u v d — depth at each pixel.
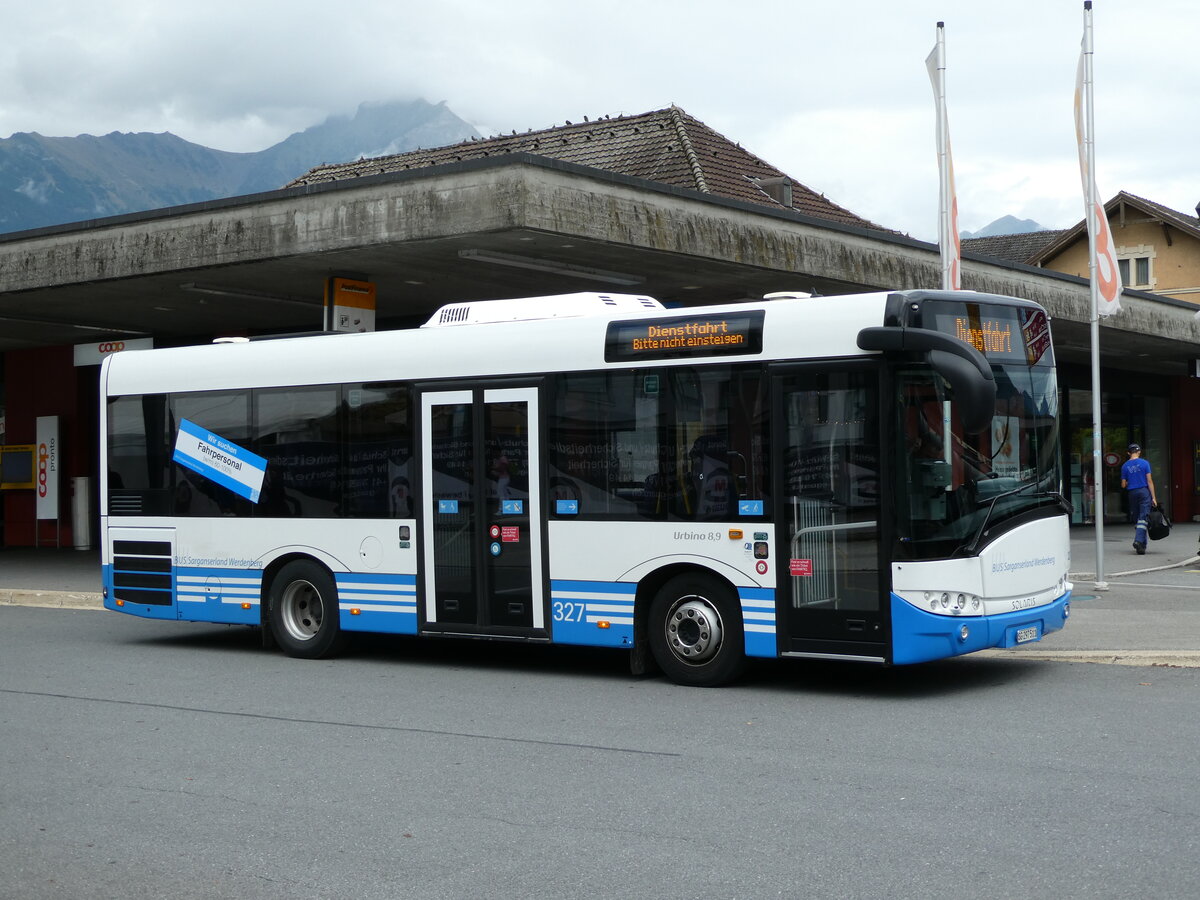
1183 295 48.56
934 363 9.71
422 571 12.39
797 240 19.38
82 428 29.80
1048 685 10.58
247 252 17.97
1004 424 10.59
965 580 10.05
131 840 6.81
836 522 10.24
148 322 25.27
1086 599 16.47
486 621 11.98
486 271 18.97
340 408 12.98
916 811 6.95
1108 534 31.81
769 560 10.52
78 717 10.22
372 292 19.66
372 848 6.57
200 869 6.29
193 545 13.95
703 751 8.59
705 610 10.98
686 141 26.34
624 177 16.69
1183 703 9.60
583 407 11.49
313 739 9.27
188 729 9.70
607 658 13.15
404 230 16.53
